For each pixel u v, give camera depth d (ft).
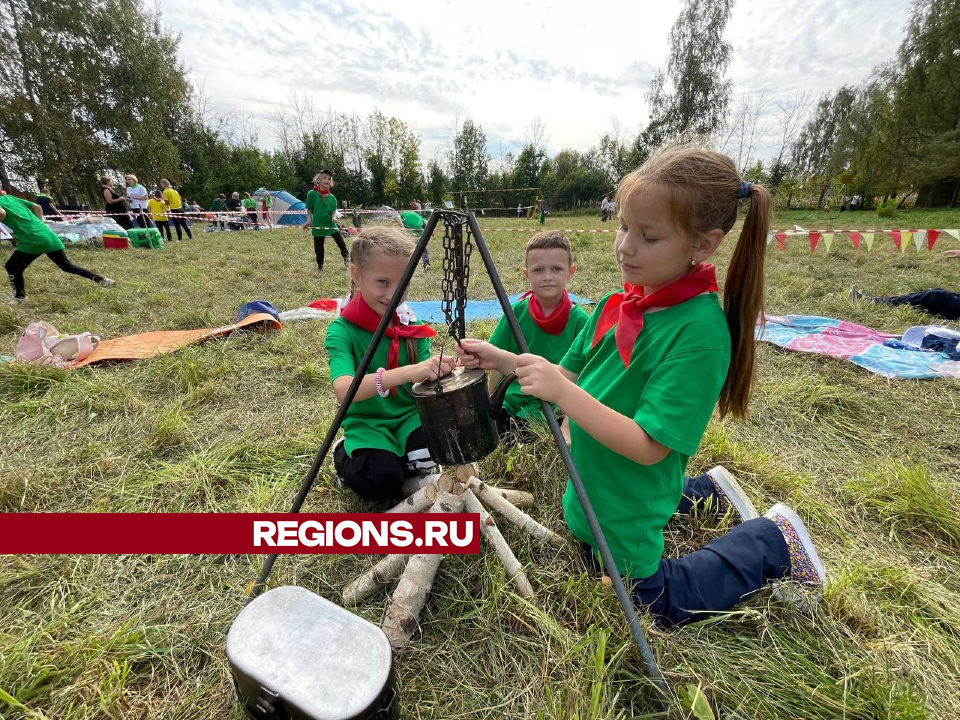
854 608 5.10
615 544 5.10
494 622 5.03
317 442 8.43
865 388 11.08
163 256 32.76
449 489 5.36
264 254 34.99
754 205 4.04
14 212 17.70
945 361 12.22
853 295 18.65
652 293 4.61
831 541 6.46
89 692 4.49
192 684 4.66
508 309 4.48
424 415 4.57
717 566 5.10
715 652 4.70
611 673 4.33
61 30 76.74
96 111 81.15
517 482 7.36
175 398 10.37
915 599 5.49
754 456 7.77
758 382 10.99
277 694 3.72
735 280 4.37
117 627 5.21
